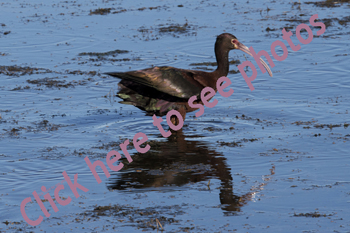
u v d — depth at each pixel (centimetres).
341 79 1861
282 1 3425
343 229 846
